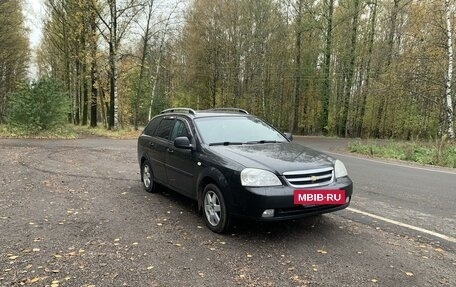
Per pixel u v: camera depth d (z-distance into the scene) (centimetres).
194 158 559
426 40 2075
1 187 767
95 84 2711
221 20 3547
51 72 4159
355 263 409
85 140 1964
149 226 532
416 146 1719
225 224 486
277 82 3875
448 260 422
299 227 531
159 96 4672
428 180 941
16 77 3700
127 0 2447
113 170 1001
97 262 407
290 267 397
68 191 745
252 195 448
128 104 4369
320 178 476
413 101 3111
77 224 538
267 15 3400
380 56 3108
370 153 1688
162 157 673
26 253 430
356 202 686
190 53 3769
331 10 3456
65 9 2809
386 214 605
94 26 2573
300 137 3350
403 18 2955
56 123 2089
